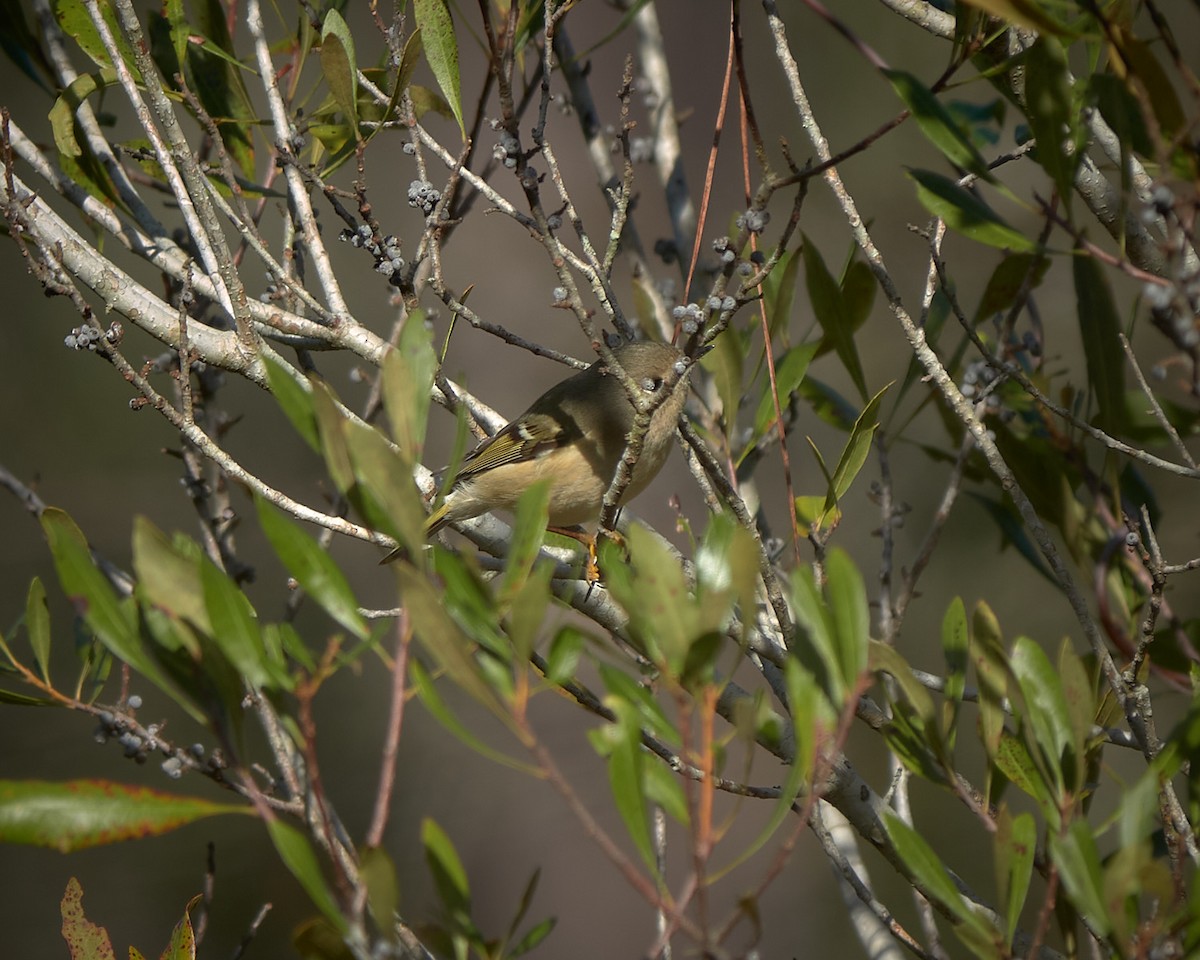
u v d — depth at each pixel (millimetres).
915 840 4984
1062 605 16766
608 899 17781
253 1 8828
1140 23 12984
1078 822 4578
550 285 18672
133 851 17062
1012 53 7312
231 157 9875
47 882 17094
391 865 4012
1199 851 5598
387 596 19344
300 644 4801
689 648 4129
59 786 4473
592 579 7809
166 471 19562
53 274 6438
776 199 19484
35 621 6203
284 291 8109
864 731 16859
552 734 18203
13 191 7086
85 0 7801
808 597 4703
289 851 4223
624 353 8789
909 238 19172
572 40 18562
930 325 8805
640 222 18891
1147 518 6582
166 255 8836
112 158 9234
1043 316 17266
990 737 5867
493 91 17594
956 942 14961
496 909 17625
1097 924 4863
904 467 17766
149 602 4961
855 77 19766
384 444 4129
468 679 4008
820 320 8602
